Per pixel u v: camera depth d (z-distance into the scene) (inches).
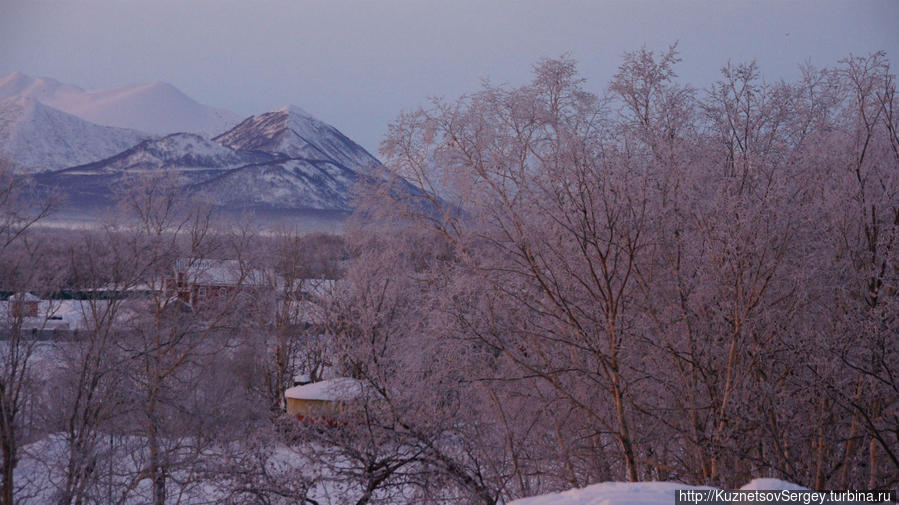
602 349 959.0
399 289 1161.4
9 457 1614.2
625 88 959.6
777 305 928.3
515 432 1100.5
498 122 995.3
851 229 922.1
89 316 1851.6
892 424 879.7
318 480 1214.9
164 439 1831.9
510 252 941.2
